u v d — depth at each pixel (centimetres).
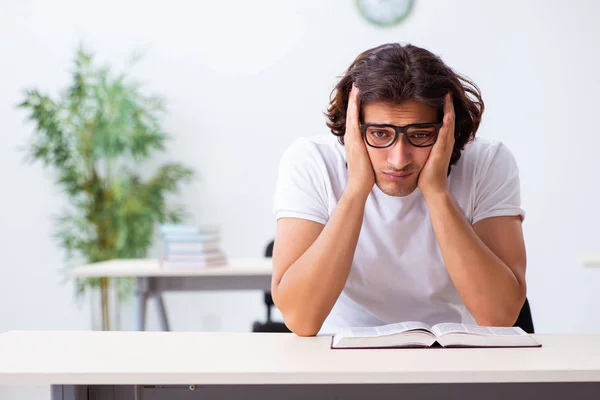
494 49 462
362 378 114
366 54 158
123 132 443
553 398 125
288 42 470
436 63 153
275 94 471
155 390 129
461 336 135
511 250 164
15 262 479
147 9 471
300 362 122
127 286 465
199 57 472
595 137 462
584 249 464
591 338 145
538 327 467
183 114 473
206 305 482
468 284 156
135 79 472
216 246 338
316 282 151
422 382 115
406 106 150
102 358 127
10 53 473
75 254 472
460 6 462
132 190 459
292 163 169
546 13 461
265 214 476
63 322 480
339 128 166
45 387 384
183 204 478
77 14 473
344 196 157
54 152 450
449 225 156
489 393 125
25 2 472
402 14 462
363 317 174
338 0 467
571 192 464
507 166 171
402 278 168
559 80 462
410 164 155
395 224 164
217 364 121
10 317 479
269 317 343
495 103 463
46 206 477
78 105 450
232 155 475
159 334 152
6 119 474
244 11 470
